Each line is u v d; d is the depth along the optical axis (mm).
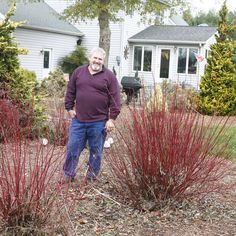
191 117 5125
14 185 4152
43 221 4062
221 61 17891
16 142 4152
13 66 9461
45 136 7996
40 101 9766
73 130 5980
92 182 5660
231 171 6391
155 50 31312
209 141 5238
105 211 5043
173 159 5000
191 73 30562
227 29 18406
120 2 22922
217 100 17406
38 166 4141
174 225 4855
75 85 6039
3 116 5223
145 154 5035
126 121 5539
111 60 30984
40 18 28609
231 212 5320
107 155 5965
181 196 5250
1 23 9453
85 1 22922
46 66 28438
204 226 4875
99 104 5945
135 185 5195
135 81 19328
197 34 31266
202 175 5398
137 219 4934
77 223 4629
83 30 31188
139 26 31969
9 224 4008
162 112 5047
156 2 24469
